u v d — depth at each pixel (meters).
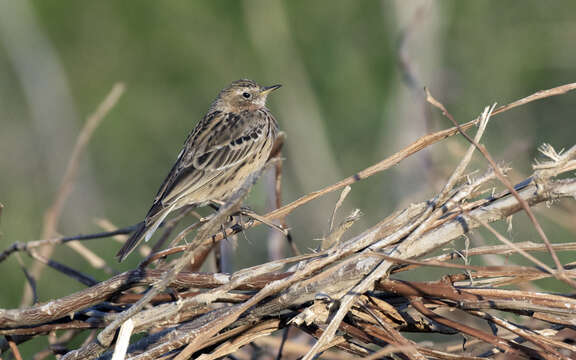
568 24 20.30
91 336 7.11
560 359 5.04
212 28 23.28
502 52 20.72
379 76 22.53
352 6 22.53
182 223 13.21
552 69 20.27
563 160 5.29
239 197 5.03
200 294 5.59
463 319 7.91
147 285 6.35
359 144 22.42
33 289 7.17
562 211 9.08
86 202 22.05
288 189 22.39
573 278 5.54
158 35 23.38
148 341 5.91
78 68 24.17
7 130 24.41
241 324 5.75
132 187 22.80
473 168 10.87
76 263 15.66
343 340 5.64
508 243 5.07
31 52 24.27
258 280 5.82
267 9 22.88
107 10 23.48
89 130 9.23
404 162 20.20
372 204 20.78
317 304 5.47
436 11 21.36
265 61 23.14
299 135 22.58
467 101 20.19
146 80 23.44
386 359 5.41
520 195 5.42
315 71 23.17
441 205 5.72
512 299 5.43
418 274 13.77
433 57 21.20
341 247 5.71
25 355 12.13
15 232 19.16
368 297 5.68
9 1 24.02
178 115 23.36
